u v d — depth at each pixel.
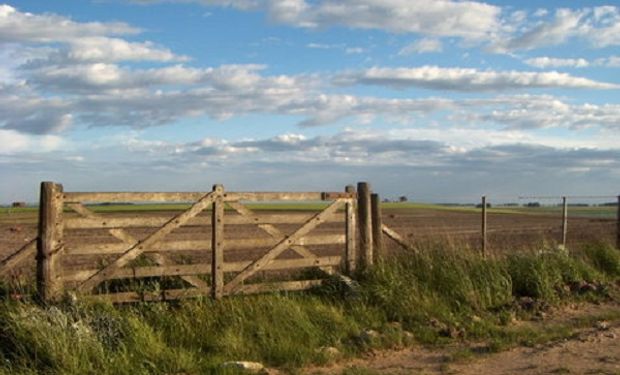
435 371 8.83
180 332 9.85
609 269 16.44
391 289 12.19
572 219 49.38
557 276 14.34
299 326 10.25
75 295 10.17
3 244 24.22
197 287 11.62
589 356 9.43
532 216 57.66
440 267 13.18
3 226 35.88
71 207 10.62
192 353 9.09
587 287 14.21
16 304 9.58
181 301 11.09
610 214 64.00
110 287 11.29
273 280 12.79
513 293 13.74
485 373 8.68
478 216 56.25
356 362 9.36
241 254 19.50
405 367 9.05
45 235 10.33
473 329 10.99
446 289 12.73
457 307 12.27
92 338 8.76
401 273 12.95
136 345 8.98
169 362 8.76
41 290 10.25
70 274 10.58
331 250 22.23
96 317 9.53
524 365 9.02
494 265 13.85
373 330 10.74
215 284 11.73
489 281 13.33
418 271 13.14
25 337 8.61
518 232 31.05
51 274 10.35
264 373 8.63
